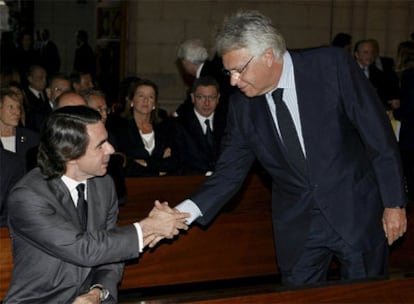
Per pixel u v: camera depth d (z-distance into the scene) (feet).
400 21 34.01
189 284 14.85
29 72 26.81
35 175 9.21
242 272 13.33
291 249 11.03
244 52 9.52
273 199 11.29
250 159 11.28
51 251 8.94
